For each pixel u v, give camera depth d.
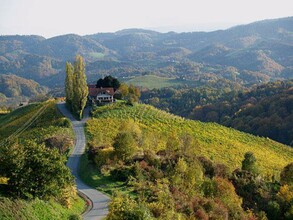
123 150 59.94
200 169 58.84
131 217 29.09
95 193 48.81
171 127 107.81
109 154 60.53
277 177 80.56
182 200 47.38
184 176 56.97
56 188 36.53
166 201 43.34
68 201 39.62
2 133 102.25
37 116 110.31
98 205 43.91
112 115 106.25
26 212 32.00
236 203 56.59
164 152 67.94
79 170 61.12
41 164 35.44
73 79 105.50
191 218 42.25
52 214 35.00
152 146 76.31
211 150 98.38
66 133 85.00
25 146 36.66
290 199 62.66
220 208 50.03
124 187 50.75
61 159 37.56
